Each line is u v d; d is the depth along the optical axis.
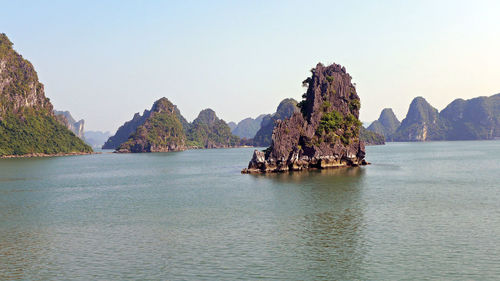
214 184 102.12
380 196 77.00
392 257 41.72
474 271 37.75
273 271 38.53
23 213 66.75
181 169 158.00
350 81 153.88
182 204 73.31
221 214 63.28
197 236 50.38
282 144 127.81
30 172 148.88
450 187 88.56
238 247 45.66
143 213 65.56
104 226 56.66
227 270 38.91
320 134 135.50
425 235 49.25
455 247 44.47
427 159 186.62
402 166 144.88
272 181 103.56
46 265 40.97
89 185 106.06
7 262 41.94
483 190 83.69
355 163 145.00
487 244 45.25
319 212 63.06
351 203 70.12
